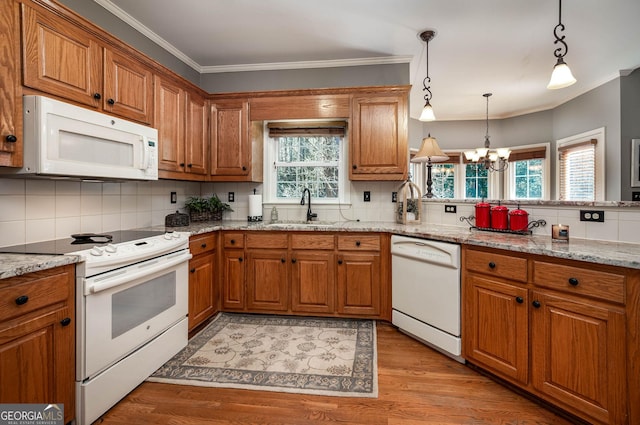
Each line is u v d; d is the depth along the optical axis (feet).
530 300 5.24
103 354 4.98
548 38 9.09
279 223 9.82
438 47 9.57
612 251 4.73
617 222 5.65
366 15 7.86
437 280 7.00
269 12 7.75
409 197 10.30
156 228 8.33
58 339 4.40
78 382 4.65
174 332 6.88
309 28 8.48
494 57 10.33
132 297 5.61
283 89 10.56
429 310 7.20
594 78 12.46
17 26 4.59
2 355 3.70
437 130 18.48
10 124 4.49
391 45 9.41
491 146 18.19
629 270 4.11
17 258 4.35
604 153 12.66
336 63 10.41
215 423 4.89
